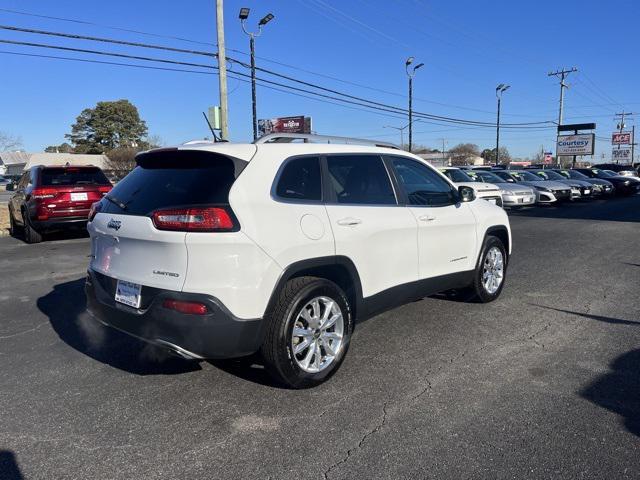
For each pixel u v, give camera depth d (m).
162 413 3.44
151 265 3.43
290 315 3.52
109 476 2.77
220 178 3.42
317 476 2.75
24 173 12.15
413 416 3.36
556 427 3.20
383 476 2.74
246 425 3.27
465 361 4.26
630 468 2.79
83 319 5.54
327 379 3.88
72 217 10.59
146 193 3.67
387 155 4.68
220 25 19.98
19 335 5.02
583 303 5.97
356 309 4.13
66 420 3.36
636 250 9.68
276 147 3.77
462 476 2.73
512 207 19.16
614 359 4.28
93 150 87.44
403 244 4.53
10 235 13.09
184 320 3.23
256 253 3.34
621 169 42.19
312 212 3.75
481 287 5.77
